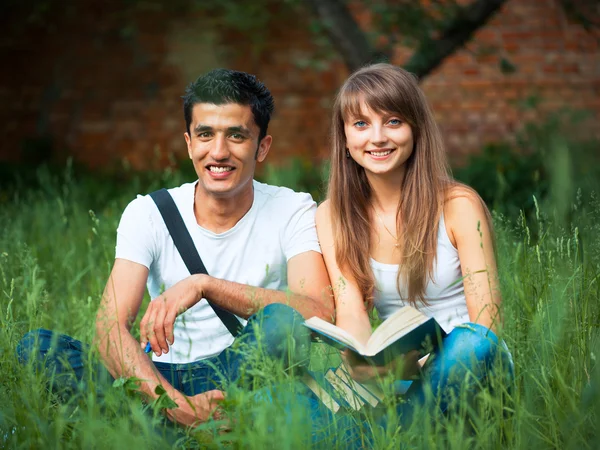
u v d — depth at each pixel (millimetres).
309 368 3682
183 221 3766
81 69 12578
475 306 3477
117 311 3432
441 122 12055
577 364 3303
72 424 3090
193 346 3729
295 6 9102
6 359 3406
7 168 11648
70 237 6527
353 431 3104
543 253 3982
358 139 3650
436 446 2840
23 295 4574
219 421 2936
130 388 3158
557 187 4645
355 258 3748
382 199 3816
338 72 12312
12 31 12500
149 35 12453
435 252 3674
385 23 8781
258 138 3742
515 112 11977
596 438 2918
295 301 3537
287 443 2715
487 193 8656
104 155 12578
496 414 2936
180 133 12547
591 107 11945
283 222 3836
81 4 12484
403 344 3012
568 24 11891
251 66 12344
